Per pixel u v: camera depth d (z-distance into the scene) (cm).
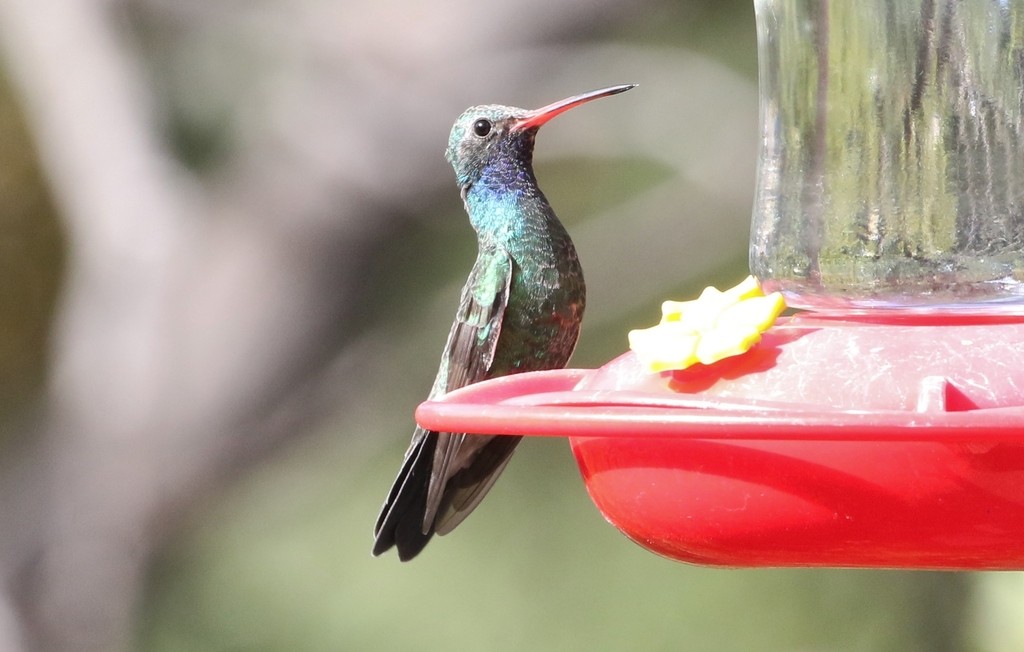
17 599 1198
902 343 445
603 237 1220
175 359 1164
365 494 1234
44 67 1250
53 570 1201
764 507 436
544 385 532
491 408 446
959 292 505
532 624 1169
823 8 527
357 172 1131
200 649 1205
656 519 460
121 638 1208
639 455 458
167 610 1222
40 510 1209
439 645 1173
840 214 516
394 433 1221
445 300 1171
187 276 1164
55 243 1423
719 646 1133
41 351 1409
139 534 1202
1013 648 950
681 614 1151
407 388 1200
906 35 516
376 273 1167
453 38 1138
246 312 1152
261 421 1174
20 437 1355
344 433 1219
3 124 1398
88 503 1192
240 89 1191
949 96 512
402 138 1129
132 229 1190
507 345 769
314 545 1231
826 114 523
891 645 1091
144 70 1243
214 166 1210
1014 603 952
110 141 1224
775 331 476
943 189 508
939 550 427
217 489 1192
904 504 420
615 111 1221
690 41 1236
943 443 412
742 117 1223
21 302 1438
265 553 1238
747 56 1226
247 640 1203
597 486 482
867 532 428
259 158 1155
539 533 1193
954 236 505
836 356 447
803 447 429
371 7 1152
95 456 1188
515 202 773
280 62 1168
